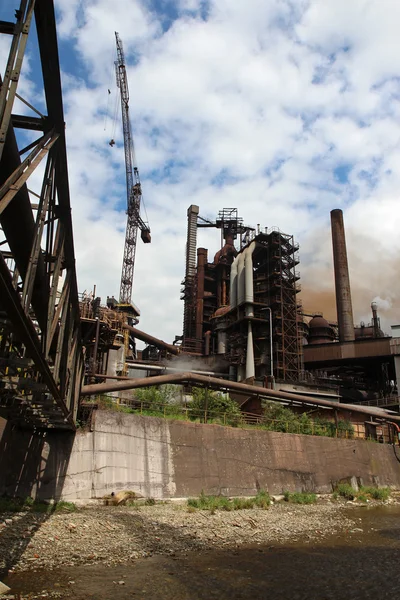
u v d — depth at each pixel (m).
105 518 23.80
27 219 10.14
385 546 21.72
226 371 89.56
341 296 93.12
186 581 14.59
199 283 117.88
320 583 15.20
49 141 9.52
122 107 134.88
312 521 28.41
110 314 52.84
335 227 98.88
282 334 80.12
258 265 92.50
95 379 48.84
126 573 15.02
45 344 12.48
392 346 79.38
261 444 39.56
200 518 26.27
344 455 47.12
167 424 33.88
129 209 138.12
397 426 58.38
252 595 13.64
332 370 96.81
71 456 28.56
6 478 25.22
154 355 107.56
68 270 15.00
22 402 20.86
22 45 7.23
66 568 15.03
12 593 12.20
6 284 7.83
